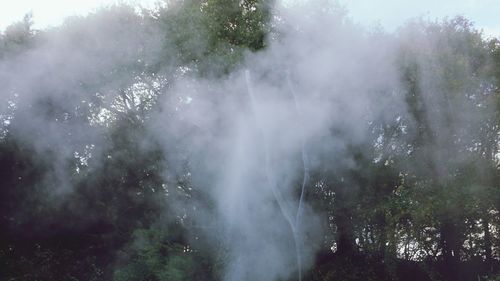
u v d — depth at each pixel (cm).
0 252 1084
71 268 1069
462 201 807
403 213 826
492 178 855
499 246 844
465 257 870
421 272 882
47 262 1062
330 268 909
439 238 868
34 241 1127
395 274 864
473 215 831
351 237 936
